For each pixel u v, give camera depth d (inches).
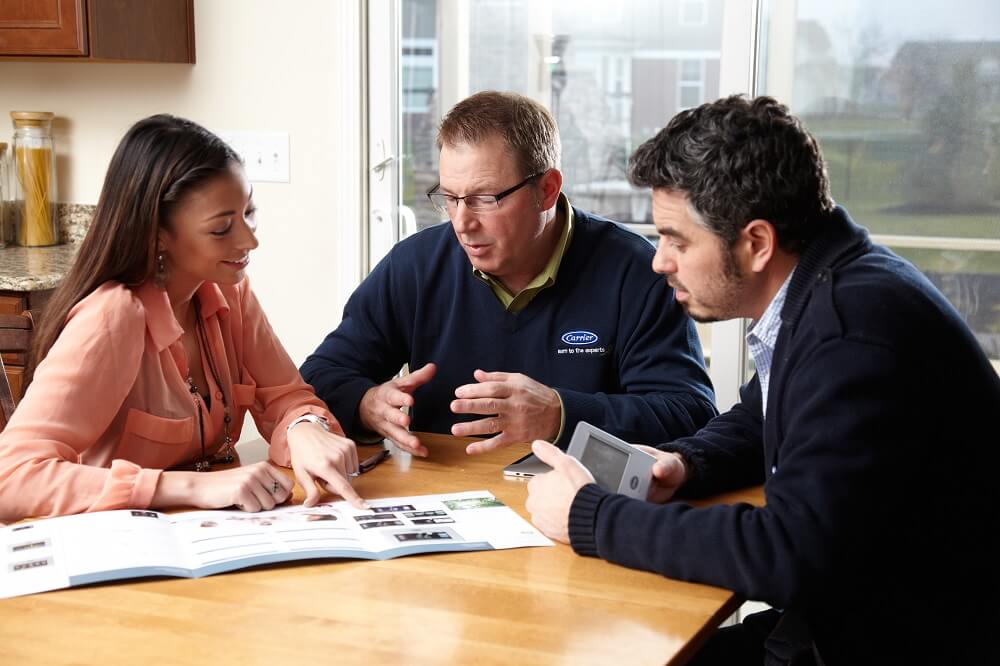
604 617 46.8
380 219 122.9
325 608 46.8
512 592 49.1
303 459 63.2
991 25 101.2
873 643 51.4
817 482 48.3
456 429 66.8
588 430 59.8
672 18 110.7
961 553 51.0
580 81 115.3
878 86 105.3
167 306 65.9
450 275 81.1
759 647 62.3
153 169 63.3
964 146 103.6
